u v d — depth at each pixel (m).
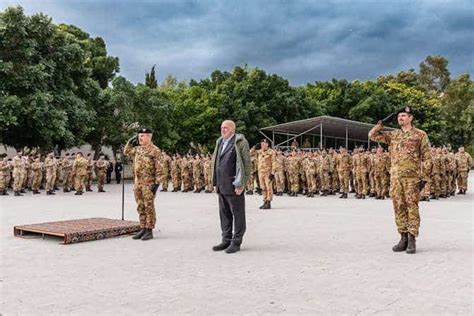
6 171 21.56
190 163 23.52
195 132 36.59
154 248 8.16
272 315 4.68
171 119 35.94
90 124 28.91
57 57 26.14
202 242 8.73
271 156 14.67
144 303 5.08
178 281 5.97
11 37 24.17
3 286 5.75
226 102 37.31
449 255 7.47
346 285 5.76
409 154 7.74
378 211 13.73
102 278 6.12
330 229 10.11
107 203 16.78
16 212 13.85
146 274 6.33
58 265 6.88
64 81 26.92
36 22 25.12
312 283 5.85
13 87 24.27
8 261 7.15
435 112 50.03
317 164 20.36
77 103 26.69
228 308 4.90
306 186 20.95
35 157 23.08
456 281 5.94
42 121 24.08
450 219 11.82
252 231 9.91
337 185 21.41
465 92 59.97
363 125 32.28
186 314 4.72
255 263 6.98
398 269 6.56
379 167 18.33
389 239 8.86
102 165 23.56
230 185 7.85
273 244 8.45
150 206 8.98
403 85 52.56
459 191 21.67
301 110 41.28
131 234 9.57
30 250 8.00
